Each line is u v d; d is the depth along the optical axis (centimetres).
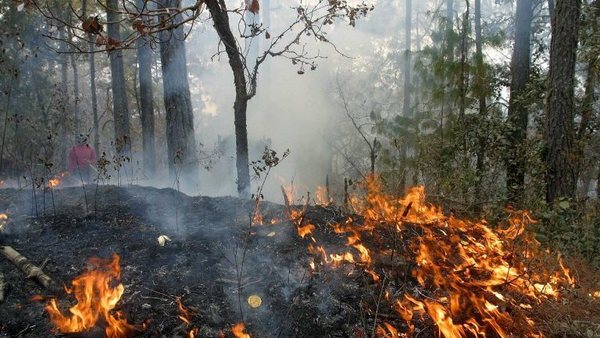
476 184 639
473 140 704
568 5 551
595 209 523
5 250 317
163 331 259
